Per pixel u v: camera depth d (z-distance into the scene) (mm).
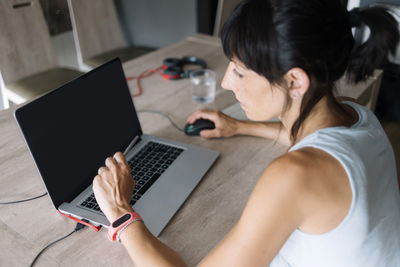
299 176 533
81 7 2348
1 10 1918
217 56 1770
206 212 860
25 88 1956
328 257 605
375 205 609
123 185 810
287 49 542
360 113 694
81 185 898
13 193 917
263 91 626
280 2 535
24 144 1113
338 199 548
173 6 3377
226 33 592
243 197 906
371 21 611
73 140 897
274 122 1150
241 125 1133
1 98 2182
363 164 583
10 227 813
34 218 838
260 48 555
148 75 1576
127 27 3836
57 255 745
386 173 658
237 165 1019
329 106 637
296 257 653
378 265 664
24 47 2043
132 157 1030
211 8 3191
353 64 667
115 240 743
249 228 562
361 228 583
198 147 1072
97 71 1000
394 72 2051
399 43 632
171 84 1499
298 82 581
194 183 933
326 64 569
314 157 560
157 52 1823
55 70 2180
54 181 833
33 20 2064
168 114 1274
